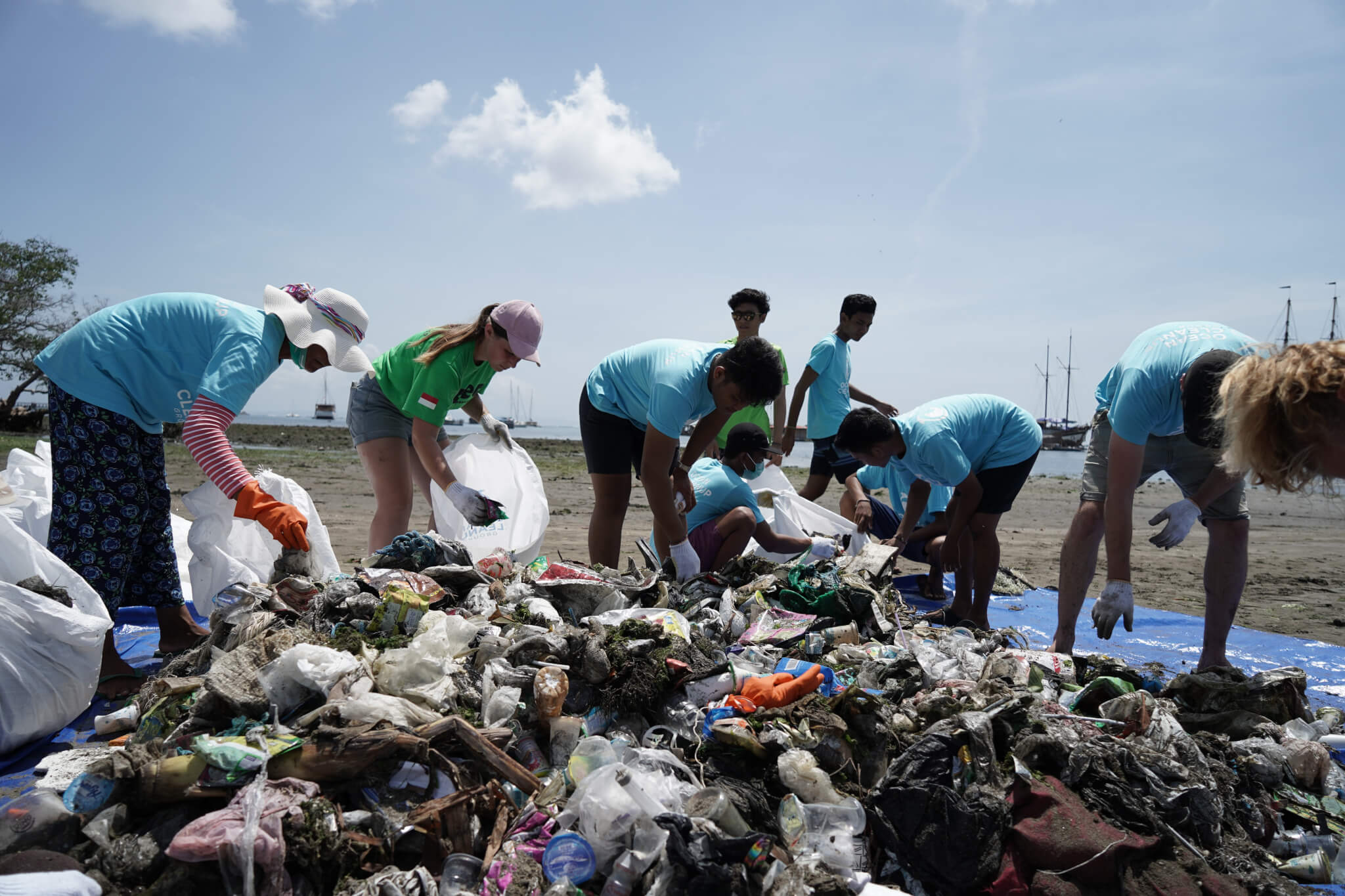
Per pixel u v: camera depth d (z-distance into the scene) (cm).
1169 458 380
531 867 193
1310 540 1000
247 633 266
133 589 352
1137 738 256
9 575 284
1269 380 165
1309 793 255
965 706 255
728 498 471
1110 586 357
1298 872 217
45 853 182
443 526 494
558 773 222
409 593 288
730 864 188
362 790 208
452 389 397
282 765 205
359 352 328
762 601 353
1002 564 733
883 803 215
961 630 376
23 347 2802
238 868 180
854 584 352
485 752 218
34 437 2447
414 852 199
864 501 562
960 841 205
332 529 781
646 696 251
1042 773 227
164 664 343
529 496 502
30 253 2780
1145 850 204
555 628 284
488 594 319
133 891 180
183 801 200
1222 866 211
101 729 266
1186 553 837
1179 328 356
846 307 634
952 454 442
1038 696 277
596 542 459
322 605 286
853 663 301
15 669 252
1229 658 430
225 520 390
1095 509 404
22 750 260
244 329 308
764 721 244
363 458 442
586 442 454
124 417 317
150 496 346
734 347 373
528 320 387
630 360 429
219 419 290
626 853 190
